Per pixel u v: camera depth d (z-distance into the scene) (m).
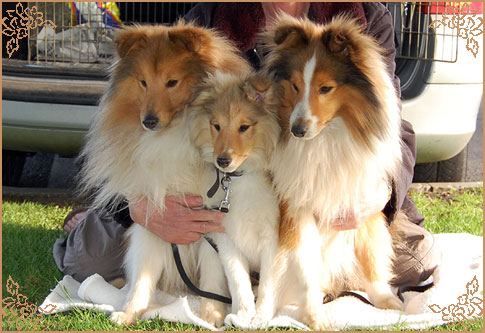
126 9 5.92
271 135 3.53
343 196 3.58
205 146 3.55
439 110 5.44
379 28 4.18
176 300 3.64
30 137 5.66
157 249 3.72
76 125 5.52
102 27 5.53
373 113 3.46
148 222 3.64
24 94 5.48
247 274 3.60
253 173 3.56
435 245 4.19
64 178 7.10
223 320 3.57
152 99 3.46
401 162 3.91
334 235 3.76
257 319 3.43
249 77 3.47
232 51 3.82
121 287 4.11
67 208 6.01
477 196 6.32
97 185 3.91
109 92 3.68
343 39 3.36
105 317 3.54
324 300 3.82
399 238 4.13
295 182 3.54
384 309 3.69
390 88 3.62
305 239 3.58
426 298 3.71
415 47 5.39
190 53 3.55
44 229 5.39
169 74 3.49
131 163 3.67
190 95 3.54
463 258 4.40
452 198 6.36
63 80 5.49
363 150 3.51
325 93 3.40
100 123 3.73
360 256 3.85
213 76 3.50
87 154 4.16
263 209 3.55
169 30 3.57
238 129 3.43
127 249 3.86
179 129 3.54
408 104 5.35
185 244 3.69
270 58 3.58
